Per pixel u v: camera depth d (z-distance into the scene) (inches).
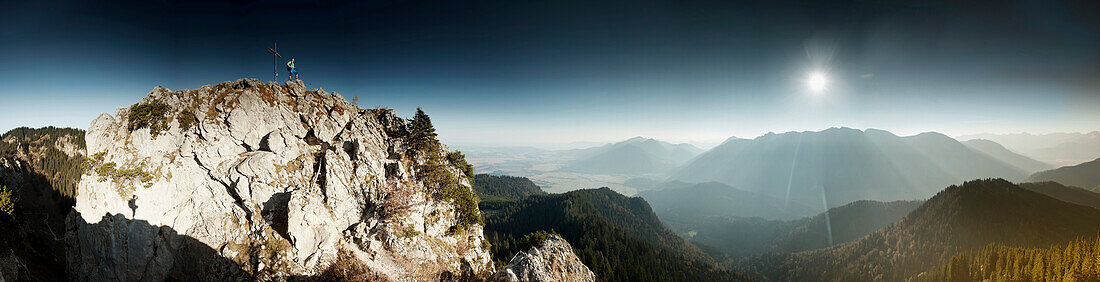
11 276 1545.3
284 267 1535.4
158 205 1571.1
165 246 1546.5
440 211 2114.9
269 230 1604.3
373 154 2041.1
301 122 1966.0
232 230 1573.6
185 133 1662.2
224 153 1705.2
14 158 5142.7
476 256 2192.4
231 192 1665.8
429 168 2151.8
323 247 1641.2
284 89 2027.6
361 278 1588.3
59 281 1689.2
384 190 1946.4
